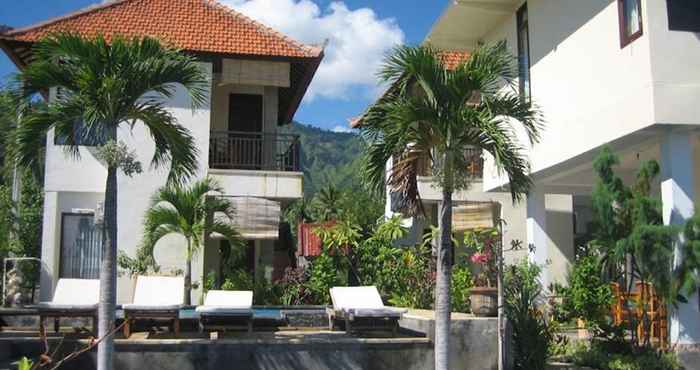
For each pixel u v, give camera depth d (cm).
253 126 2097
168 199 1473
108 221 974
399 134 986
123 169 982
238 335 1241
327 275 1667
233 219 1741
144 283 1241
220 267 1928
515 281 1314
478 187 2036
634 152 1449
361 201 2945
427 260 1658
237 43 1906
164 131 1059
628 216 1180
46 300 1694
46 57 979
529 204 1752
